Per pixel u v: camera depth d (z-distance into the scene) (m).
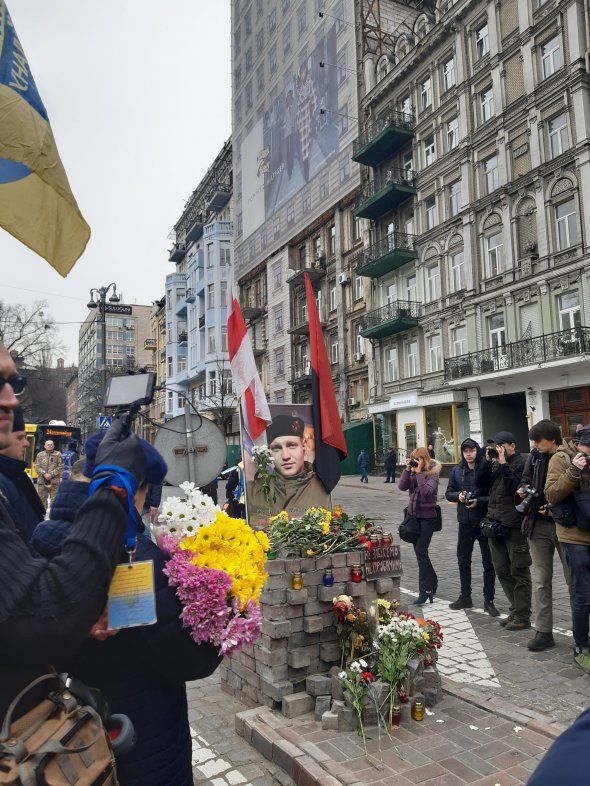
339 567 4.11
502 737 3.38
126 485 1.60
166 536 1.91
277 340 41.75
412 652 3.77
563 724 3.67
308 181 37.28
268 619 3.92
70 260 2.35
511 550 5.77
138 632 1.80
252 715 3.72
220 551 1.92
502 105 23.67
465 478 6.61
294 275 36.19
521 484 5.38
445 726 3.52
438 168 26.95
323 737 3.41
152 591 1.67
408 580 8.14
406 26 32.62
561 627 5.82
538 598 5.18
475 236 25.08
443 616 6.31
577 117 20.67
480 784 2.92
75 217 2.38
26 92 2.32
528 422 22.78
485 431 24.83
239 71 47.97
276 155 41.50
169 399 61.62
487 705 3.75
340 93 33.84
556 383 21.73
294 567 3.98
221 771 3.29
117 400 1.85
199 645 1.83
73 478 1.90
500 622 5.98
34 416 48.78
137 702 1.81
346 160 33.31
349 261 33.84
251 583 1.91
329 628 4.02
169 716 1.86
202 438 6.91
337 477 6.34
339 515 4.84
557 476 4.67
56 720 1.46
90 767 1.46
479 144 24.80
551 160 21.53
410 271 28.84
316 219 36.50
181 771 1.86
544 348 21.59
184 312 61.19
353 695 3.52
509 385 23.55
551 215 21.83
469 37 25.42
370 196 30.28
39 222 2.29
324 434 6.25
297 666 3.85
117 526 1.53
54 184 2.34
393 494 21.75
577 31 20.67
